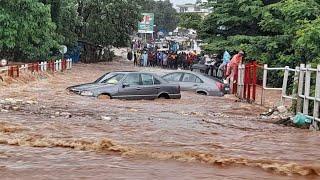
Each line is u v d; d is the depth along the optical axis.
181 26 41.84
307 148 9.00
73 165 7.05
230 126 11.98
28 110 13.35
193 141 9.33
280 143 9.52
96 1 57.28
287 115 15.02
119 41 63.09
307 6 27.86
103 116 12.65
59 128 10.27
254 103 19.70
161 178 6.47
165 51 61.56
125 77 19.12
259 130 11.61
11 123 10.64
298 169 7.14
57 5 45.84
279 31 33.00
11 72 26.16
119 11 59.56
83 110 13.92
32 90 21.25
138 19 62.41
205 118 13.56
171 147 8.56
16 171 6.65
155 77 19.75
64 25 50.34
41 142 8.62
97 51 63.81
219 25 39.16
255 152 8.40
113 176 6.50
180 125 11.55
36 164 7.07
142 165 7.18
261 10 34.22
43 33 39.50
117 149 8.20
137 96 19.02
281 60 29.30
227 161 7.52
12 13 37.16
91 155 7.75
